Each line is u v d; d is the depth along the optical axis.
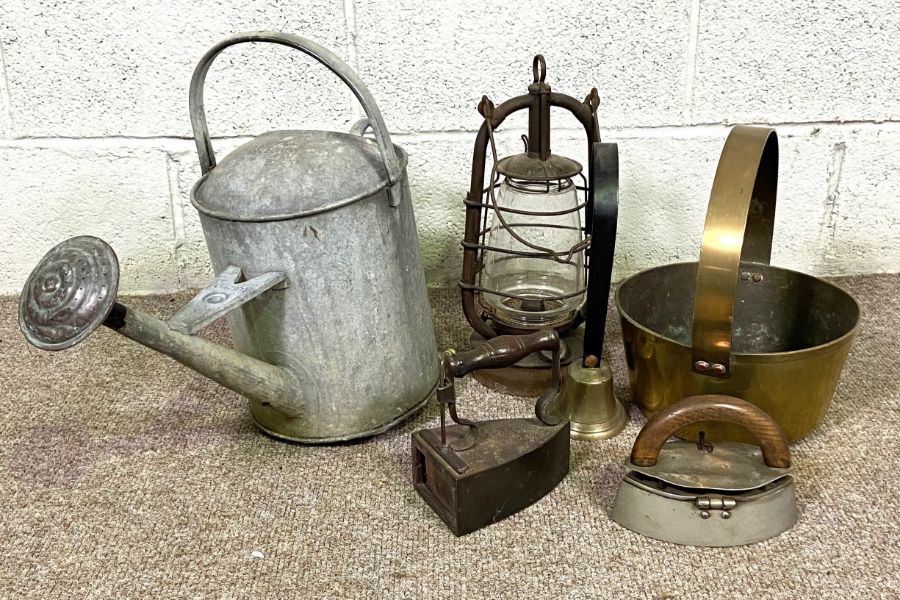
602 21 1.35
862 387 1.18
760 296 1.18
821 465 1.03
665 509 0.92
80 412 1.17
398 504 1.00
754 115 1.41
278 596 0.87
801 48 1.37
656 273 1.18
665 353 1.00
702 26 1.35
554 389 1.01
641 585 0.88
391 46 1.36
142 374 1.26
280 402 1.03
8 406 1.18
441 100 1.39
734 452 0.96
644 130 1.42
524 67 1.38
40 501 1.01
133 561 0.92
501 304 1.18
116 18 1.33
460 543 0.94
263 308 1.00
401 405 1.09
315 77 1.38
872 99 1.40
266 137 1.04
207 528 0.97
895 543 0.92
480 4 1.33
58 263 0.88
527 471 0.97
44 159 1.40
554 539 0.94
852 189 1.45
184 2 1.33
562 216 1.21
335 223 0.96
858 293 1.43
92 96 1.37
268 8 1.33
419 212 1.46
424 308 1.12
